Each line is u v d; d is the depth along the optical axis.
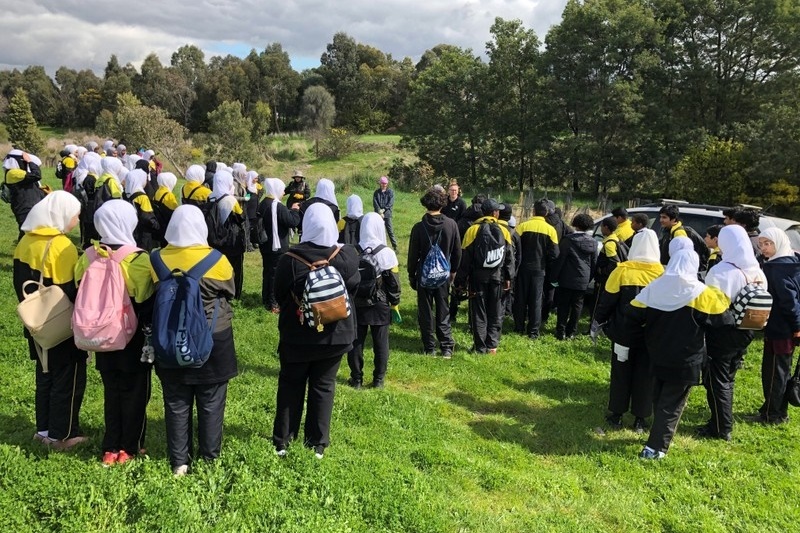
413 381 6.56
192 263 3.63
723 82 32.16
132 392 3.93
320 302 3.80
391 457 4.59
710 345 5.39
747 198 25.02
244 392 5.55
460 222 8.94
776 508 4.41
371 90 75.69
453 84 36.34
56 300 3.79
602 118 31.08
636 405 5.58
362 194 24.95
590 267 8.12
